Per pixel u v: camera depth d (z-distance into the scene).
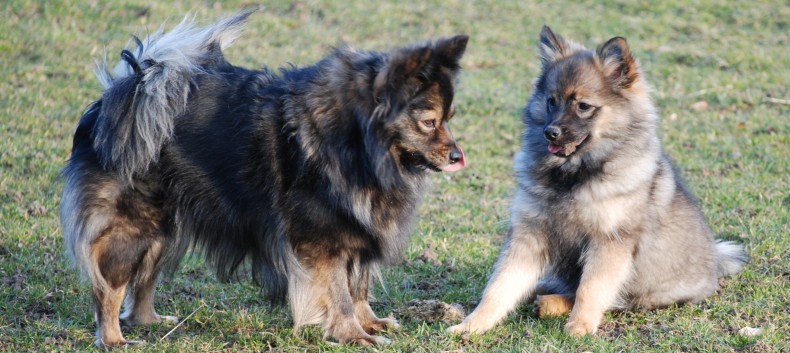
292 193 6.45
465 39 6.36
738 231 9.36
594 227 7.04
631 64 7.20
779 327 6.75
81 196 6.52
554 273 7.74
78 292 7.88
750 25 20.89
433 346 6.49
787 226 9.41
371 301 7.84
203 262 8.70
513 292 7.21
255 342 6.75
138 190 6.47
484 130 14.17
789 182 11.28
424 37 19.47
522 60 18.47
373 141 6.39
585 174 7.05
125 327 7.19
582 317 6.94
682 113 15.09
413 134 6.45
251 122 6.52
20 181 10.72
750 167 11.99
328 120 6.39
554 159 7.16
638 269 7.21
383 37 19.39
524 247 7.36
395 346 6.52
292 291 6.61
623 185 6.92
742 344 6.44
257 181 6.54
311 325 7.06
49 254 8.65
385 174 6.46
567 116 7.04
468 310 7.68
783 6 22.02
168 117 6.45
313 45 18.44
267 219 6.62
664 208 7.22
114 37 17.41
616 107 7.09
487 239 9.48
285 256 6.59
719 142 13.35
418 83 6.38
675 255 7.28
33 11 18.03
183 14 19.08
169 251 6.85
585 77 7.14
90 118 6.80
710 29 20.58
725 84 16.66
